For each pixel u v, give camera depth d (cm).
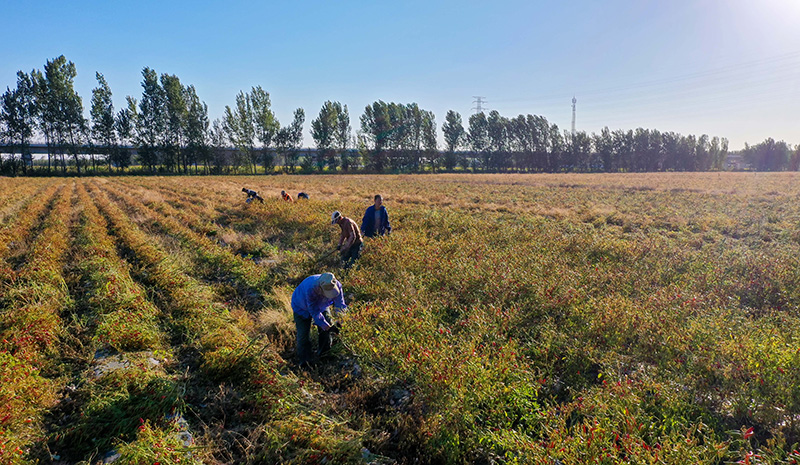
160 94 6266
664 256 862
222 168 6975
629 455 305
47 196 2367
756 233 1262
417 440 372
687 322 528
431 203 2123
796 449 329
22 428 366
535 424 373
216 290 752
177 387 432
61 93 5712
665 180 4469
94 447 366
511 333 537
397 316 537
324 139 7312
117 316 568
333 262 909
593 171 9150
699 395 402
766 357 413
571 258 879
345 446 347
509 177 5484
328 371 497
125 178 4941
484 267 738
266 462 353
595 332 514
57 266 841
